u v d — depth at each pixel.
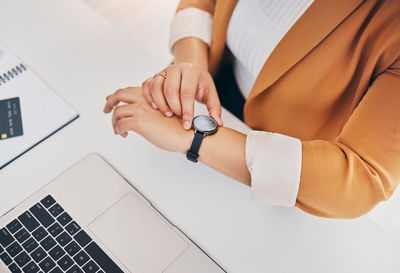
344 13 0.63
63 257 0.59
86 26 0.93
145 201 0.67
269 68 0.75
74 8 0.96
